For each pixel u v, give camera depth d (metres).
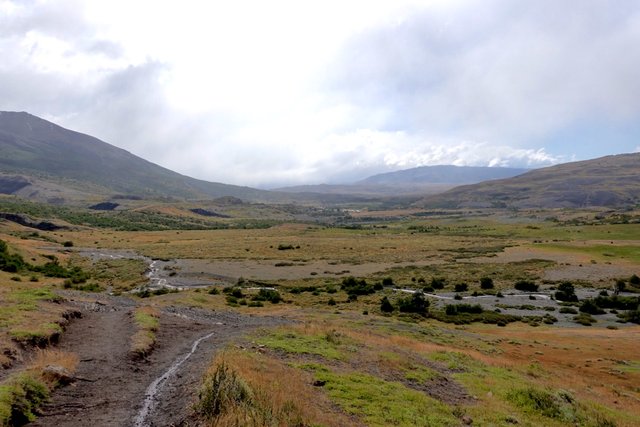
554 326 59.59
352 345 25.06
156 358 19.33
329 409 13.57
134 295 65.44
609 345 45.72
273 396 12.49
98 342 21.36
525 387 21.52
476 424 14.97
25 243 132.75
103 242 166.50
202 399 11.63
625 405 24.05
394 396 16.20
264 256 133.88
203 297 59.81
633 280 91.62
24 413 11.19
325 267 113.56
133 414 12.04
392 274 103.62
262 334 25.47
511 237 183.88
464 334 47.19
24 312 23.59
